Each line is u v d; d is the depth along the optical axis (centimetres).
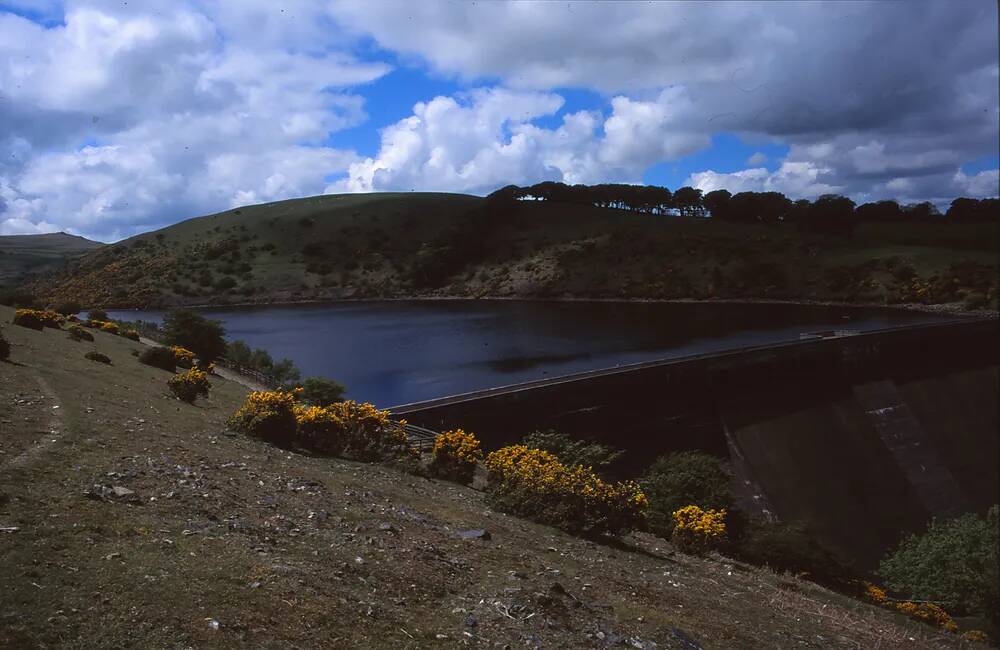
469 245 18950
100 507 836
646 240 17400
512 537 1252
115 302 15812
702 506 2236
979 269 12031
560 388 4494
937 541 2658
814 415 5719
